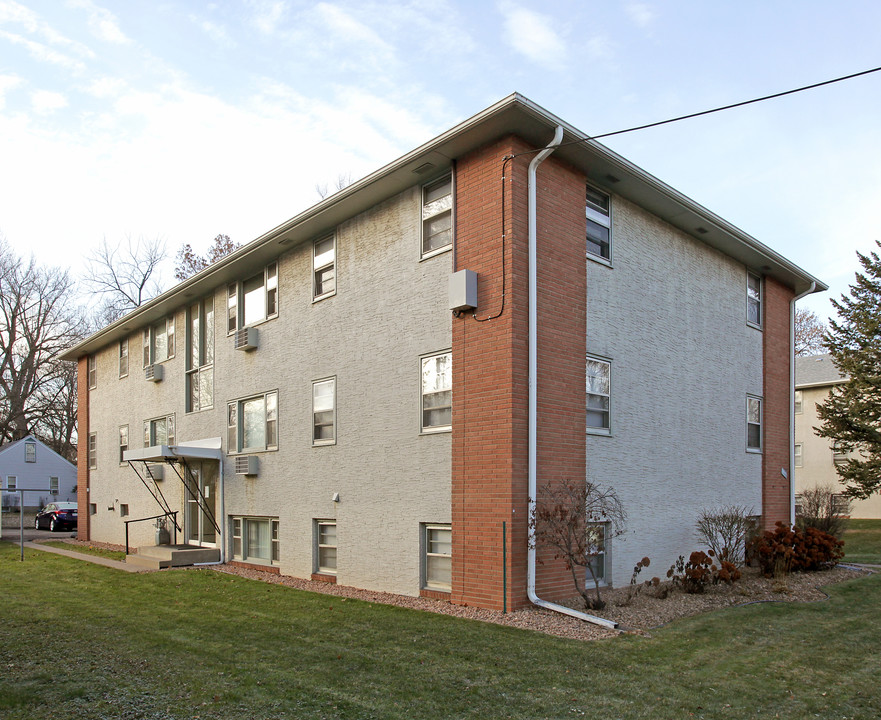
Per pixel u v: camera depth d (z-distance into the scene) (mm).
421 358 12453
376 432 13273
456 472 11406
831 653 8477
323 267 15258
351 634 9125
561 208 11898
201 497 19016
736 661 8031
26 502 49156
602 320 12656
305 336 15523
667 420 14172
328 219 14656
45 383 49594
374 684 7016
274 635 9109
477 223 11500
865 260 27766
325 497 14438
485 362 11070
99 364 26609
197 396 19859
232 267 17609
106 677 7188
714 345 16000
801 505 22016
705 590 12516
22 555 18609
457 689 6887
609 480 12438
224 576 15133
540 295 11297
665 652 8312
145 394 22750
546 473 11031
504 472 10570
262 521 16688
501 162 11188
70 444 55875
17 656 7996
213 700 6523
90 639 8875
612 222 13250
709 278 16078
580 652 8195
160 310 21453
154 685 6941
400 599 11922
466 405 11320
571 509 10656
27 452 49438
